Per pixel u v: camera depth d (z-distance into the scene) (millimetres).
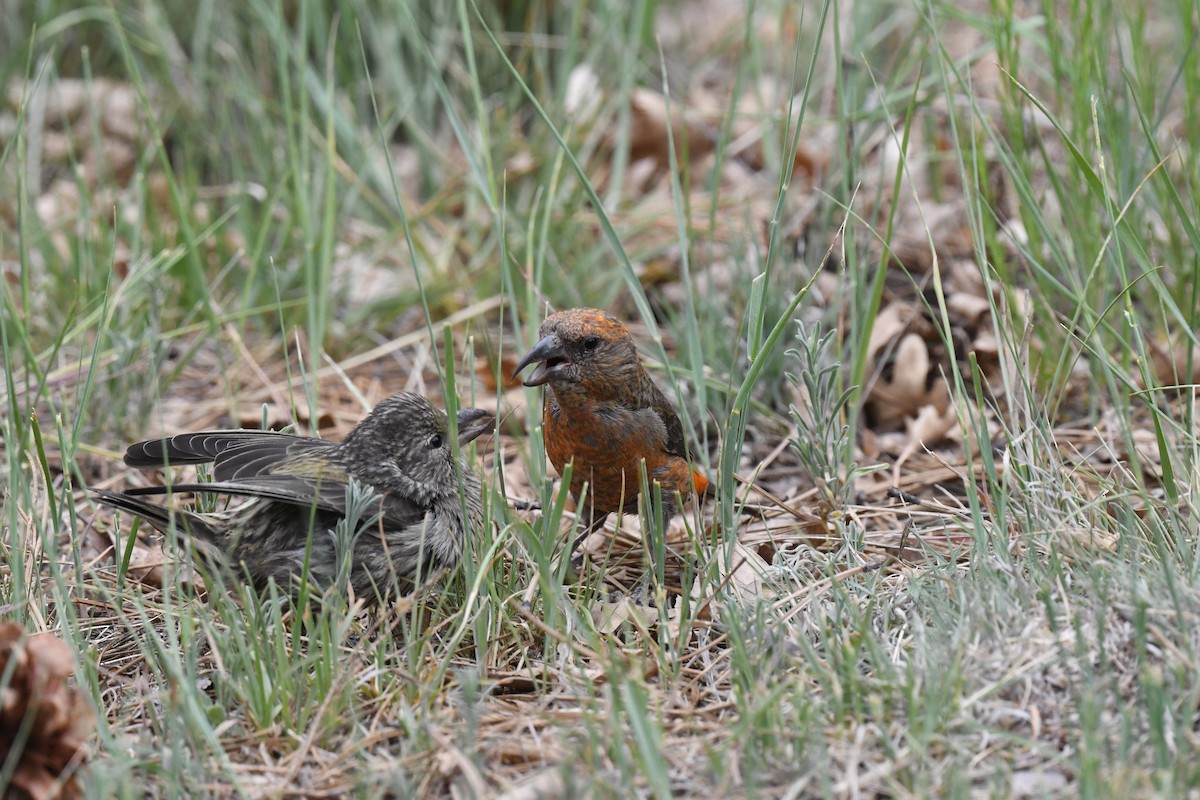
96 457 11367
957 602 7637
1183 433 8602
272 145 15172
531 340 10859
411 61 17094
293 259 13969
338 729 7305
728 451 8875
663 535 9133
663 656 7719
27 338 10180
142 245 14312
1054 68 11352
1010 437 8867
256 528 8375
